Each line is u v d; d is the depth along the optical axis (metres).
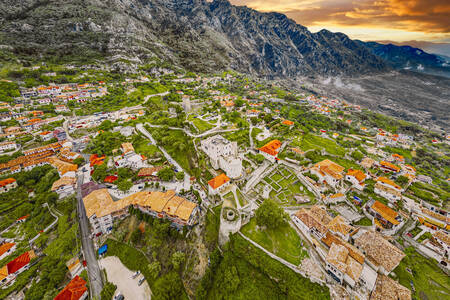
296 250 70.69
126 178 103.06
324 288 59.50
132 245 80.88
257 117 172.88
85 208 86.38
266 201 81.12
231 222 75.19
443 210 89.69
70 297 62.69
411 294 59.91
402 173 116.62
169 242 78.81
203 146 121.81
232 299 63.00
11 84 183.50
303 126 168.88
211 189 92.19
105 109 179.38
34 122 145.88
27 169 110.88
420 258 71.25
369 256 65.56
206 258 76.00
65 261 75.00
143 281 72.44
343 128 185.12
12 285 67.31
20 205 92.38
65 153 119.56
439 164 146.75
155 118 161.62
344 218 82.75
